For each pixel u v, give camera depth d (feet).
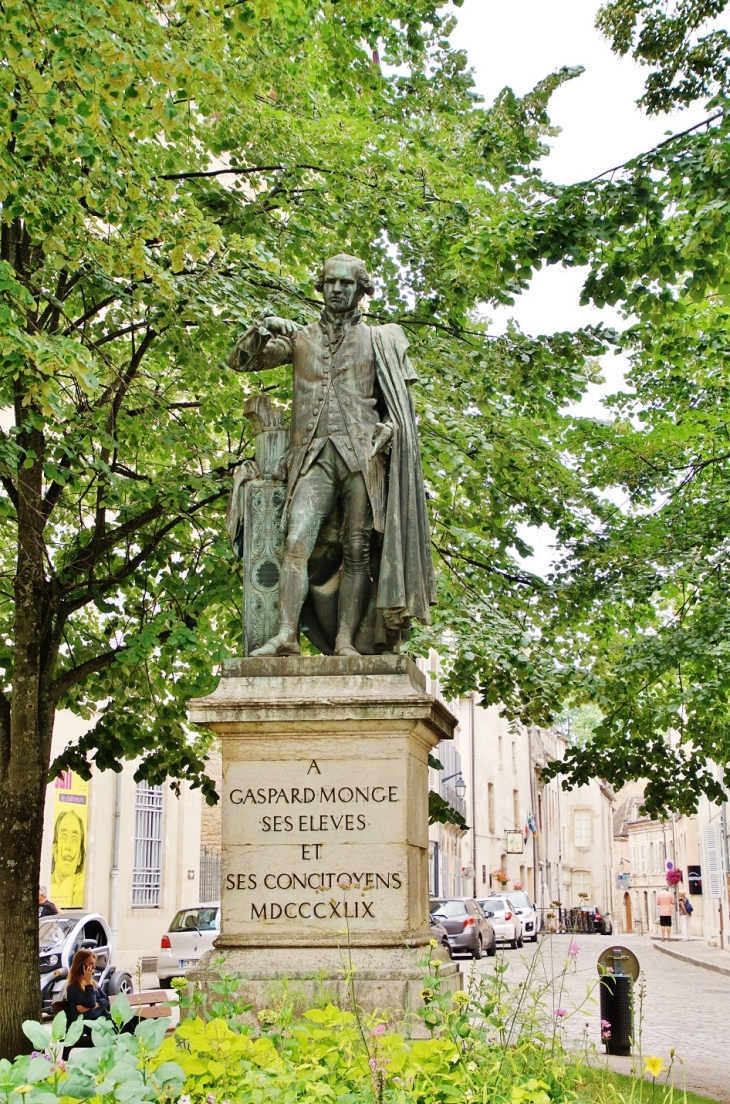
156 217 30.81
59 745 72.38
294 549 22.86
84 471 37.11
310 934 20.86
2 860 35.78
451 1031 16.67
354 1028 16.66
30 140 27.86
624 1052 33.76
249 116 40.29
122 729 44.09
